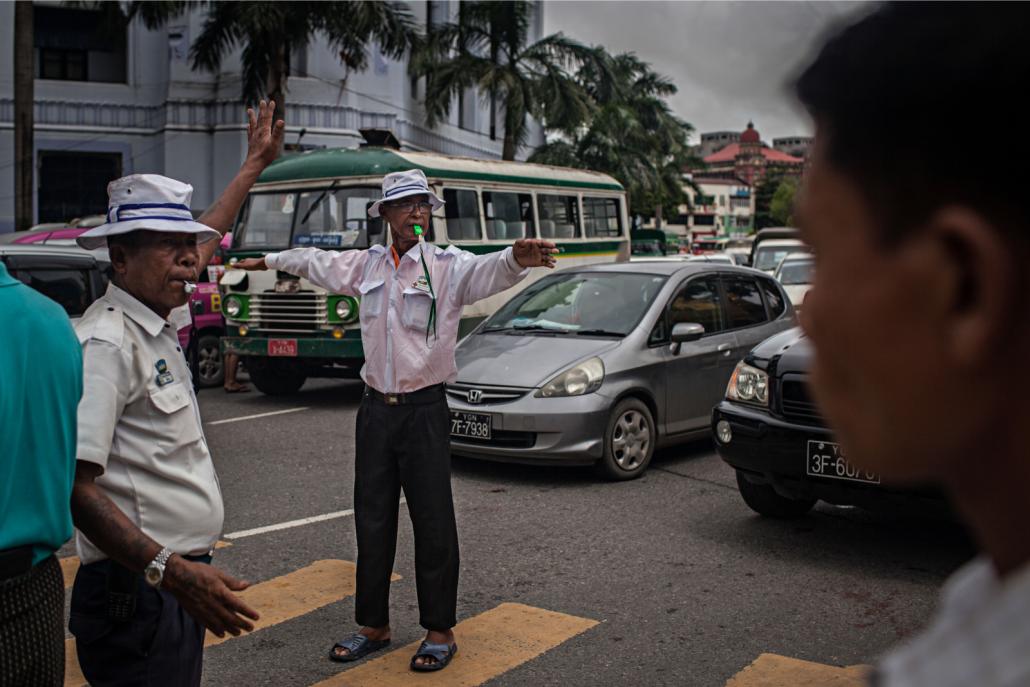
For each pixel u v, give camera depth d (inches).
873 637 168.6
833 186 21.4
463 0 1026.7
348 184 438.3
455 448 286.5
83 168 1179.9
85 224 558.6
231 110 1118.4
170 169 1127.0
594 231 593.9
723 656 161.0
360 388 490.9
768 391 217.5
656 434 296.4
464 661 160.7
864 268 20.8
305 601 190.4
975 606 21.4
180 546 96.3
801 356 215.2
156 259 96.6
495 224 500.7
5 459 69.6
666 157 1891.0
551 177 555.2
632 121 1465.3
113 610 93.4
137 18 1171.3
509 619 178.7
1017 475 20.1
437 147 1337.4
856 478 200.5
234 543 228.4
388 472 161.5
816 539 226.5
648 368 292.2
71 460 74.4
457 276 158.1
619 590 193.8
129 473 94.5
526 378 281.0
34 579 71.9
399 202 159.9
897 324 20.4
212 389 484.1
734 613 180.5
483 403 283.0
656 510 252.5
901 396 20.6
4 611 69.9
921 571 203.6
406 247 161.9
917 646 22.3
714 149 6200.8
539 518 245.6
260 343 435.5
